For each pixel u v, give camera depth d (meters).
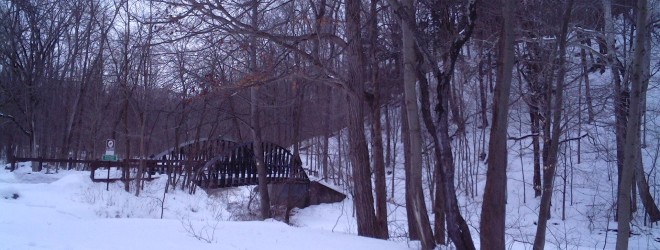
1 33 36.62
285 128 35.41
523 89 23.31
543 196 10.44
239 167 25.73
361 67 12.82
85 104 41.06
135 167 26.03
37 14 37.56
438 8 9.84
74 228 10.70
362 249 9.88
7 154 46.00
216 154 26.70
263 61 13.23
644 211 22.84
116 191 21.88
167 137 32.72
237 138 31.17
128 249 8.62
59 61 44.72
